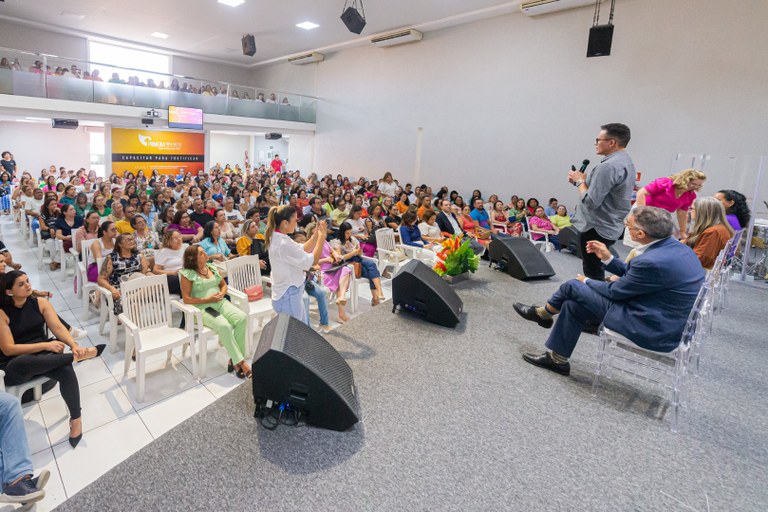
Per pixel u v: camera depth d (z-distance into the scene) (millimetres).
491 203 9562
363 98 13094
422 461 1921
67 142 14930
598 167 2861
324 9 9781
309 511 1649
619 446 2045
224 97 12109
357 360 2830
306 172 15516
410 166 12031
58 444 2463
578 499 1724
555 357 2723
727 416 2312
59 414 2740
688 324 2178
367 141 13133
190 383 3146
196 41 13211
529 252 5102
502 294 4344
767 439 2121
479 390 2502
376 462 1910
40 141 14414
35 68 8875
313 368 2049
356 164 13570
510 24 9469
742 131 6816
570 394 2484
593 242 2650
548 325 3152
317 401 2080
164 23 11375
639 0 7625
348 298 4914
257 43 13336
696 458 1972
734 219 3986
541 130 9219
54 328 2660
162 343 2990
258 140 19078
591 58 8312
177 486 1758
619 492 1763
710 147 7133
